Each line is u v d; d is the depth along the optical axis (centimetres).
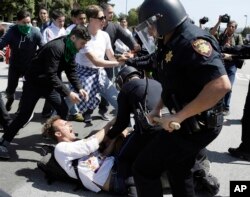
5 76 991
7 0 2520
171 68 219
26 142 468
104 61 483
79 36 388
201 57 207
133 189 328
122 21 928
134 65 419
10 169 384
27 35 572
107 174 334
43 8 739
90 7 486
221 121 233
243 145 447
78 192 340
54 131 370
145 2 228
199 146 234
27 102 409
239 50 403
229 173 405
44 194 334
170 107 237
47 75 393
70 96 397
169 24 218
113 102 510
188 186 256
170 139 232
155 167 243
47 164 347
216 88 205
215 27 619
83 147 336
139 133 334
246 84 1177
